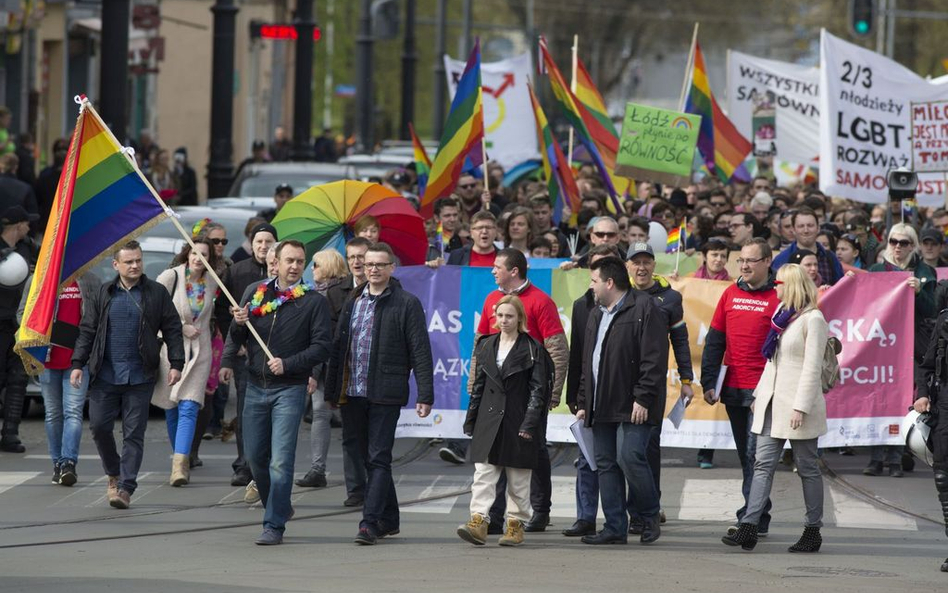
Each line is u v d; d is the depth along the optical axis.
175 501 35.38
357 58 129.88
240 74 161.00
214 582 26.70
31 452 41.62
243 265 39.06
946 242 50.78
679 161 55.69
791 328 31.17
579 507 32.28
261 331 31.34
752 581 27.73
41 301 32.69
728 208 58.34
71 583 26.53
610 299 31.30
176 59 151.75
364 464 33.31
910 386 40.91
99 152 33.22
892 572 29.00
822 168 54.59
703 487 38.47
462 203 51.00
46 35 107.75
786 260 40.88
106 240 33.41
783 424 30.91
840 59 54.25
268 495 32.09
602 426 31.42
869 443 40.75
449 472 40.16
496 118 71.31
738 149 67.81
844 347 40.84
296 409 31.17
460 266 41.97
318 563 28.83
